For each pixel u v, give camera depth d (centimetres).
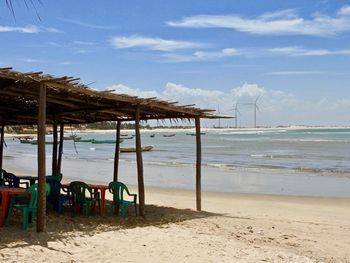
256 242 833
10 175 1266
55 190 1025
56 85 756
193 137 13588
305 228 1006
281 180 2275
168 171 2742
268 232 935
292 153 4800
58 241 727
